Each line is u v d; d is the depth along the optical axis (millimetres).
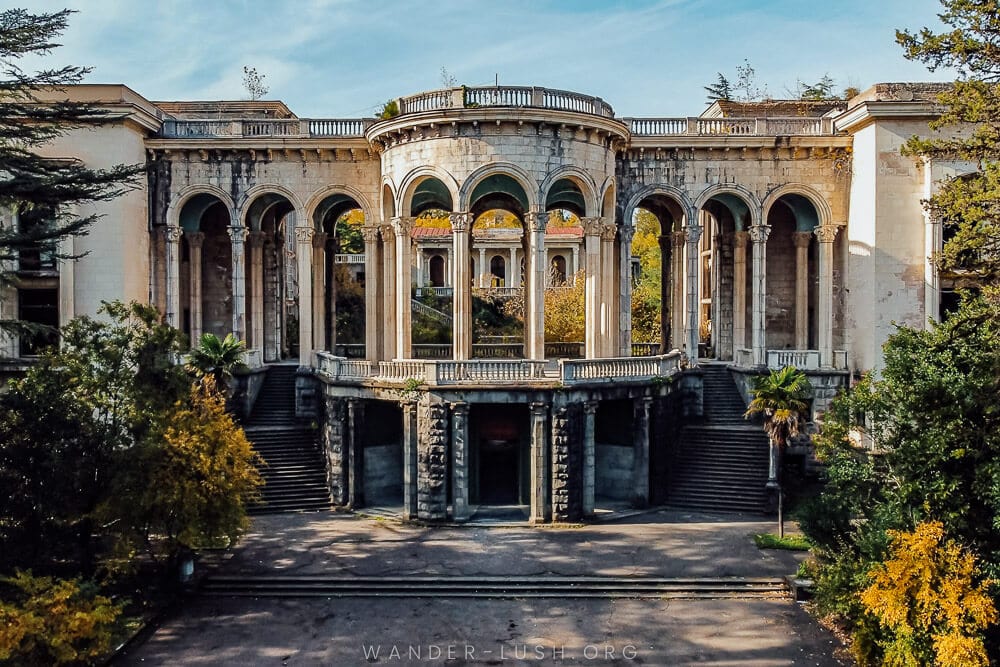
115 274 40125
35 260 40562
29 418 26422
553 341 59312
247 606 26641
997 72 25453
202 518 27234
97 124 35156
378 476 39031
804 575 27469
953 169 38281
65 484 26172
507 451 37719
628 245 43531
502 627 24984
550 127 37406
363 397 36562
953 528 21875
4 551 26219
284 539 32656
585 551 31016
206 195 45688
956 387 22359
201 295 48438
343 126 43375
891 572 20703
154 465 26484
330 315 50156
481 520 34938
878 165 39250
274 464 39156
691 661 22719
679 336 47188
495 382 34250
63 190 26672
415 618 25672
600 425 39812
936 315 38750
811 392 40375
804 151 42875
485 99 37094
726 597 27281
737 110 50125
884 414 24469
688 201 43312
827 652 23281
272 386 45219
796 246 46750
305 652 23219
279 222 50656
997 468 20828
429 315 63969
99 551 30391
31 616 19781
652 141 42594
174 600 26812
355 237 76438
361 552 30969
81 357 28094
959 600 19828
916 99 38438
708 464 39156
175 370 29297
